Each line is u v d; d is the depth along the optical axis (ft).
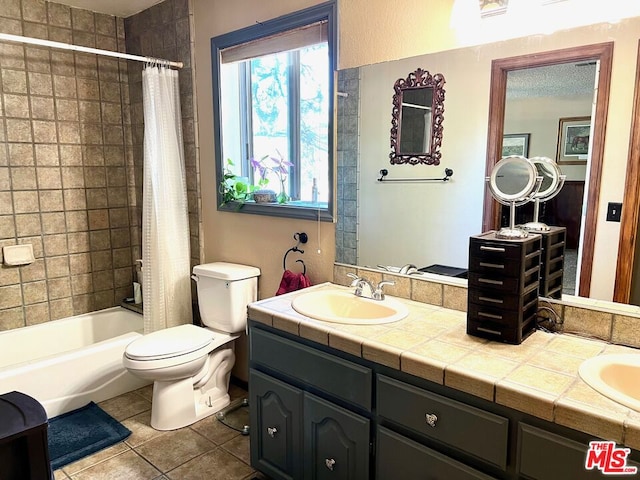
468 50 5.83
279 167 8.80
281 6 7.68
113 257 11.33
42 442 4.17
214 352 8.73
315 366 5.65
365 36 6.75
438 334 5.28
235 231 9.25
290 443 6.17
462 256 6.13
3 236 9.53
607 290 5.04
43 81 9.79
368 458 5.26
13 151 9.50
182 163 9.63
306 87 8.18
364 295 6.70
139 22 10.48
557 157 5.27
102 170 10.93
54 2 9.79
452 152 6.10
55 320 10.43
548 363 4.48
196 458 7.32
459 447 4.44
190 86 9.54
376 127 6.80
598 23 4.91
